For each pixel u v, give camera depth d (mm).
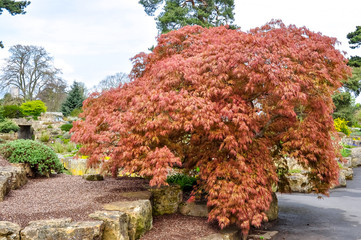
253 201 6688
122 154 6957
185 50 7930
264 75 6363
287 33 7422
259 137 8078
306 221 9359
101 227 5383
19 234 4867
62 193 7844
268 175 7359
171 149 7523
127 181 9844
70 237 5016
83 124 7977
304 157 7941
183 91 6738
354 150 23016
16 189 8320
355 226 8828
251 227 8609
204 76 6977
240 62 6488
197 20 24453
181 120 6426
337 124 27594
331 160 8375
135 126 6734
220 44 7086
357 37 34406
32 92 46094
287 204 11672
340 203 11836
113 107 7863
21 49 44125
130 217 6234
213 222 7594
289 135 7980
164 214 8109
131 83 8375
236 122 6359
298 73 6836
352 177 18016
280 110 6914
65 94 50812
